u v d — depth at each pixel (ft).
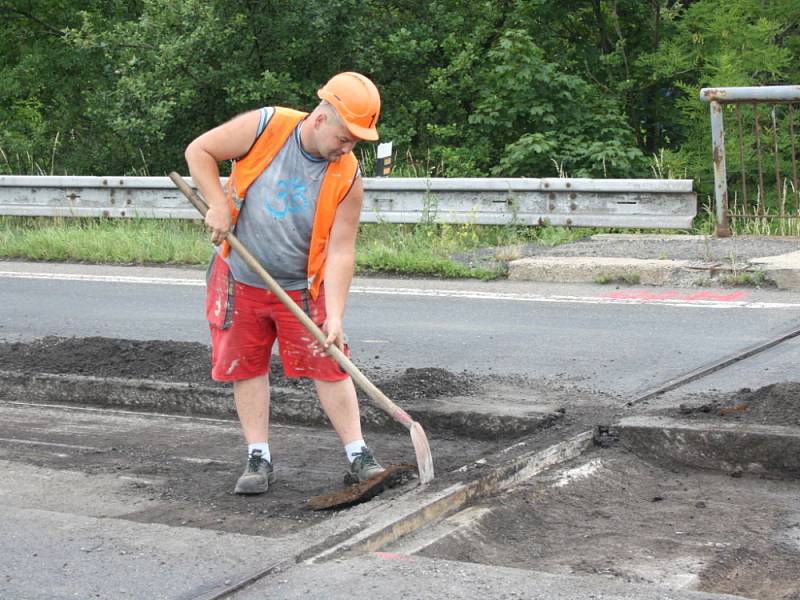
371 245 43.32
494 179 44.19
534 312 32.09
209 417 23.00
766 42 64.34
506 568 13.61
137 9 72.13
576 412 21.03
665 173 58.34
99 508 17.10
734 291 34.01
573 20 73.00
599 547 15.46
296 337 17.48
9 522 15.60
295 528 16.07
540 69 58.29
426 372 23.44
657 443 19.48
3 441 21.24
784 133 60.23
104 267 43.68
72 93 71.77
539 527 16.42
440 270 39.17
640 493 18.08
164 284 39.19
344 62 62.28
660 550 15.33
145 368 24.70
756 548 15.49
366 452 17.84
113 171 66.18
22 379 24.71
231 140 16.70
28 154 66.39
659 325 29.53
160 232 47.47
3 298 37.09
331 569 13.74
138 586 13.33
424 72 65.51
